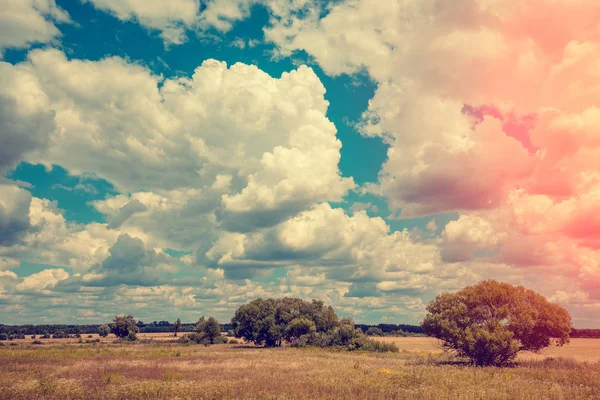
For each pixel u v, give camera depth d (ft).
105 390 98.07
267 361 185.98
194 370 144.77
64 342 469.16
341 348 285.23
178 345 405.39
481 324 176.04
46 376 124.88
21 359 196.85
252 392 92.94
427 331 189.26
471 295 179.11
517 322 171.53
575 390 94.84
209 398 88.17
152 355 232.94
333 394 90.68
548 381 113.91
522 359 204.64
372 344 283.38
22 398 88.74
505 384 105.60
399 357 223.51
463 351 175.73
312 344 313.12
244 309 393.09
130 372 137.18
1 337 558.56
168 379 119.75
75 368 152.35
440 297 191.62
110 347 340.39
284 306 385.09
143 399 88.99
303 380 113.19
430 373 129.70
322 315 380.17
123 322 506.07
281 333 363.56
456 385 104.42
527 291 184.96
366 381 108.47
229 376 126.11
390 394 90.48
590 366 153.28
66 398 89.30
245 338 392.88
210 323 441.68
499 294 175.22
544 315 176.96
